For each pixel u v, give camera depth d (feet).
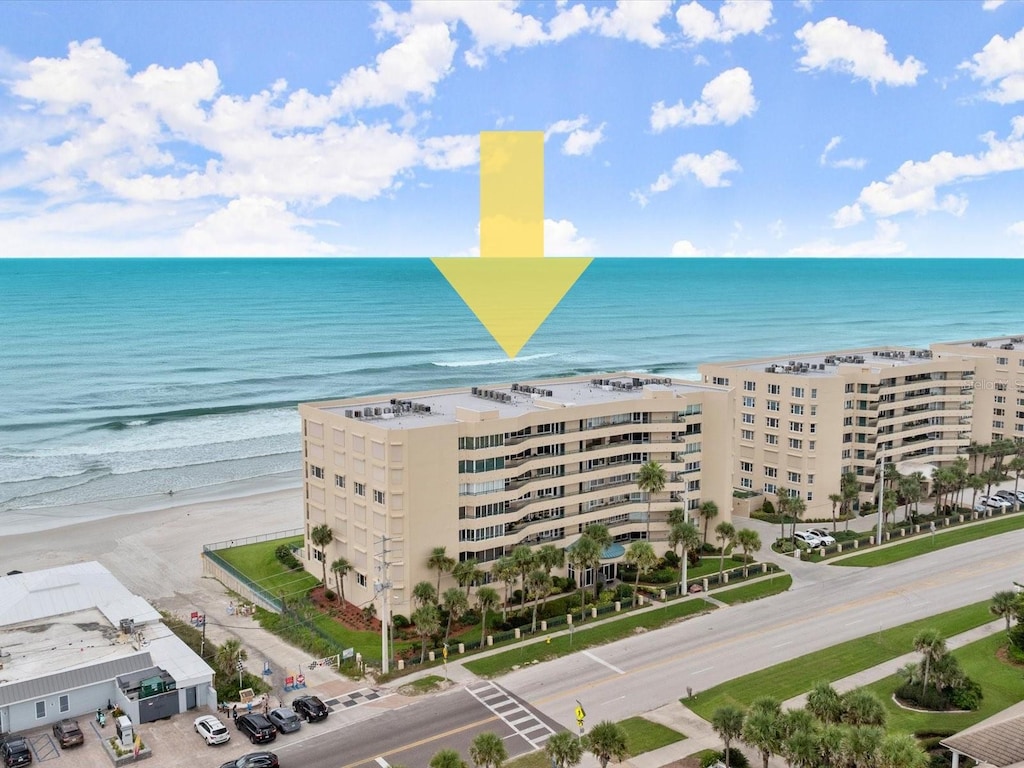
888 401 493.36
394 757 222.89
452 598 285.84
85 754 224.74
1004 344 607.78
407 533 308.81
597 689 261.44
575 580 352.69
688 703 251.60
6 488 541.34
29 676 240.94
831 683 262.47
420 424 327.67
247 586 353.72
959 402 515.91
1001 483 521.65
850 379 469.16
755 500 469.57
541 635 302.25
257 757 215.51
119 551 422.41
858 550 399.24
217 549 409.28
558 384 435.94
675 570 369.09
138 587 368.27
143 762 221.05
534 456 349.82
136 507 506.89
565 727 238.27
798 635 301.22
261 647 298.76
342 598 336.49
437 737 233.14
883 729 199.62
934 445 517.96
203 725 234.17
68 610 287.07
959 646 289.94
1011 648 280.72
